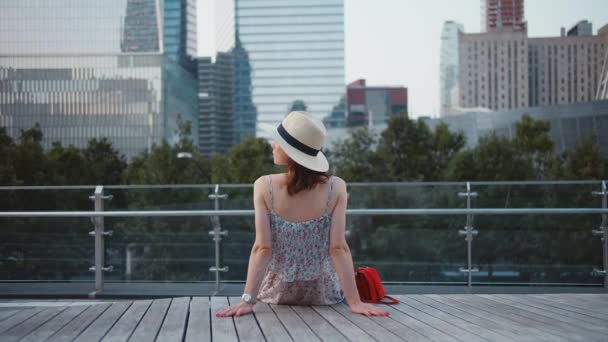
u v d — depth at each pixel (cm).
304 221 317
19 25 11025
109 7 11156
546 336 252
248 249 562
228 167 5241
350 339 248
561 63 17675
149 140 10594
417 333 259
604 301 355
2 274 565
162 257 561
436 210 541
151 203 603
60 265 560
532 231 557
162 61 10700
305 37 14788
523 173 4378
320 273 324
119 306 335
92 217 552
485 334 257
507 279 556
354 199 603
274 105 14788
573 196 582
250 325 279
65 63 10844
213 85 15288
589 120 7756
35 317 307
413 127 4838
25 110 10738
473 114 8656
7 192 596
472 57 17925
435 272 561
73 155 5584
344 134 10019
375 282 352
